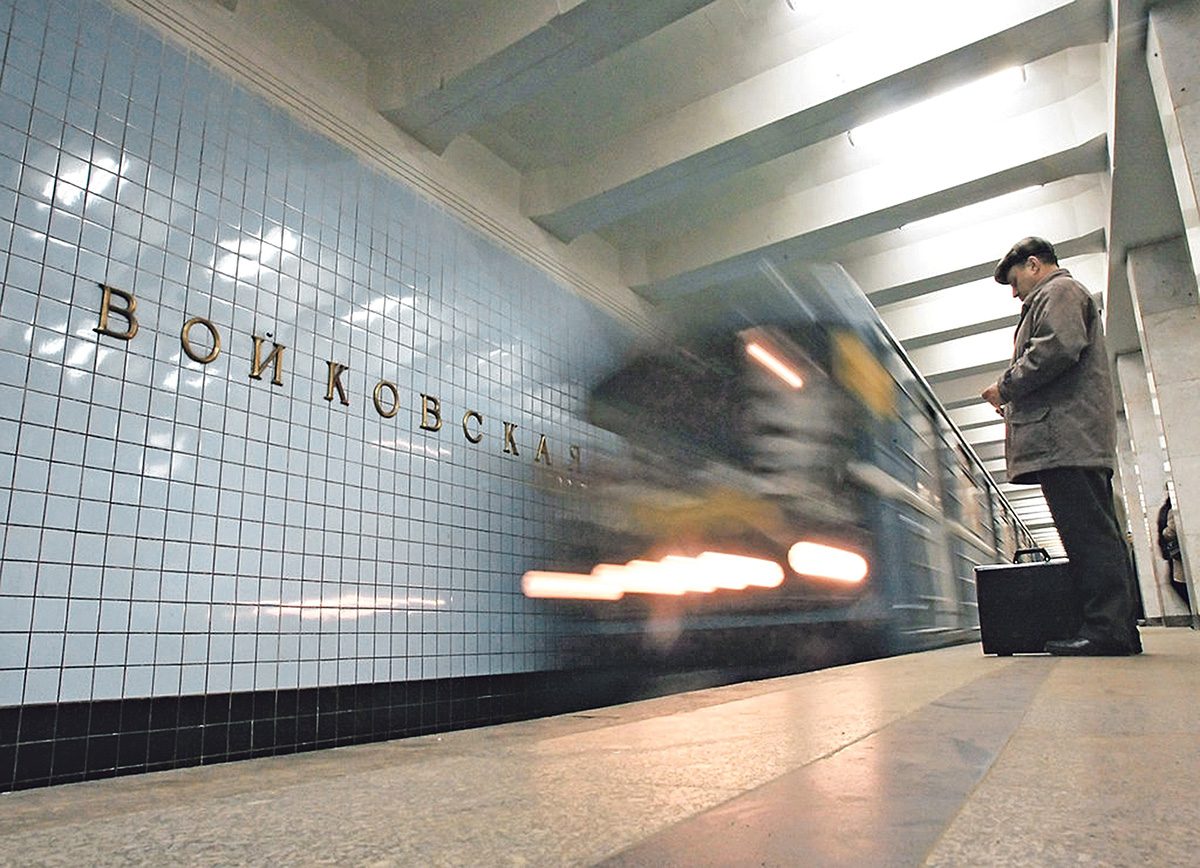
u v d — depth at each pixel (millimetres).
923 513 9016
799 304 7234
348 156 4180
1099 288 9078
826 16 4684
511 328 5180
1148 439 10945
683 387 6902
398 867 742
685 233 6648
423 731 3816
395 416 4059
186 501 3043
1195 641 4742
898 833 753
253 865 786
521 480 4875
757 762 1238
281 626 3295
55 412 2709
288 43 3992
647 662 5508
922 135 5902
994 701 1872
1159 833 719
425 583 4016
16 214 2717
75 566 2682
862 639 7301
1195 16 4281
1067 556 3586
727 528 6543
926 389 10219
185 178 3295
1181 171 4438
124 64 3156
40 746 2502
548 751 1612
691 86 5113
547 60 4250
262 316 3488
